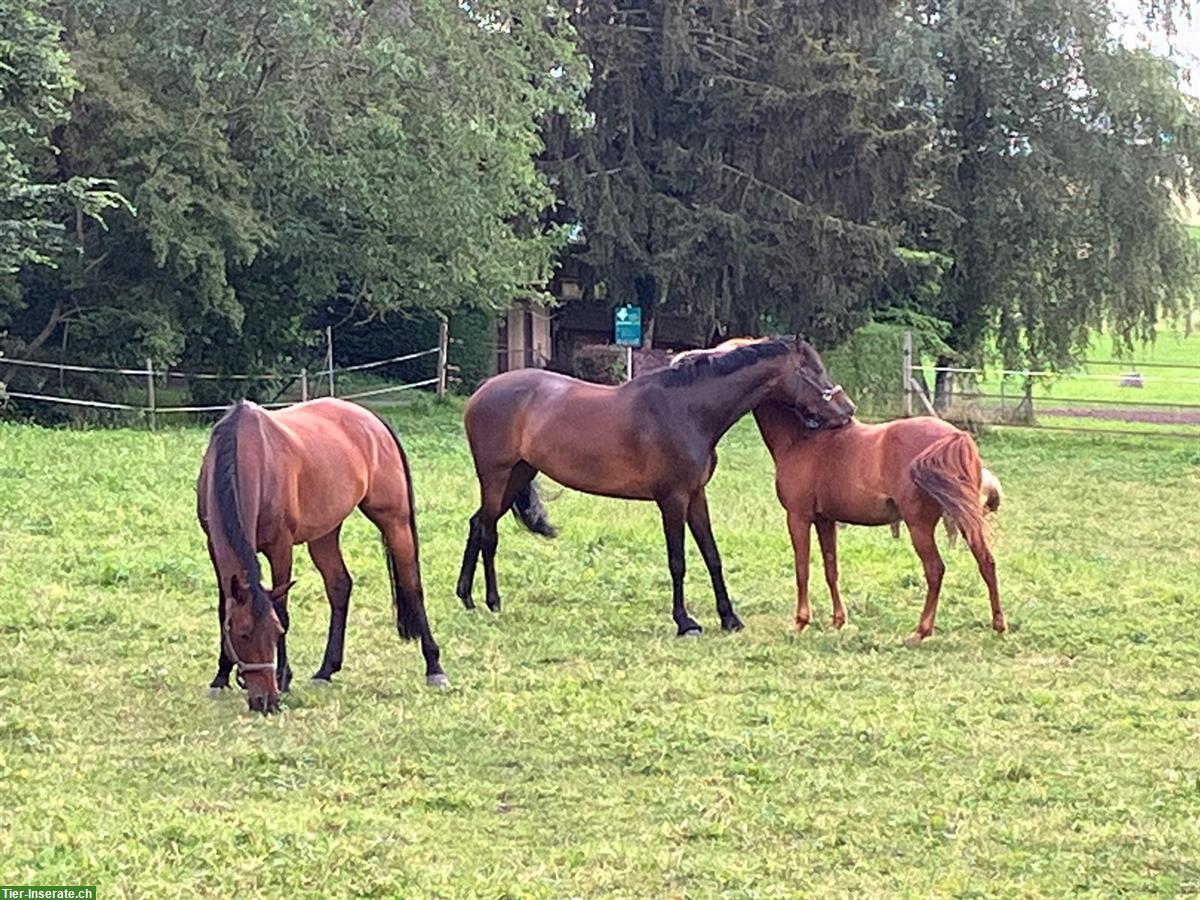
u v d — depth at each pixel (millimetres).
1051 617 11102
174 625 10109
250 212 23750
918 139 29203
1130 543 15867
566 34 28406
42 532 13000
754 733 7938
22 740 7605
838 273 29609
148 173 22953
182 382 29578
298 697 8523
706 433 10812
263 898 5684
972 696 8820
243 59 23672
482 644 10133
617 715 8281
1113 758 7582
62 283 24047
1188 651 10062
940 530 15648
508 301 27484
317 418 8961
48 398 23500
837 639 10422
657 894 5797
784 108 28969
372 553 12750
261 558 12398
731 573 12820
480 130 24672
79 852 6035
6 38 19641
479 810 6777
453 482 17594
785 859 6176
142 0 23188
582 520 15125
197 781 7074
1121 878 5965
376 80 24547
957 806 6824
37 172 23234
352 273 25875
